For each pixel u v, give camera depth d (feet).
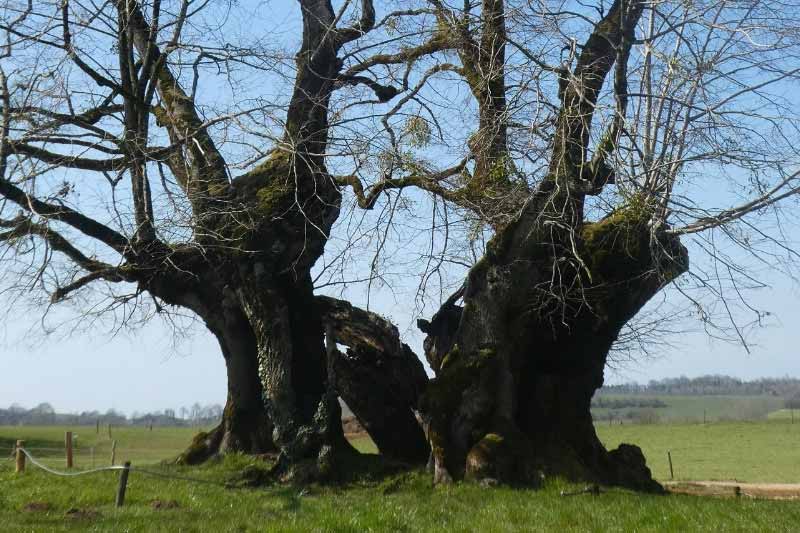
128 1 55.21
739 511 44.93
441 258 57.41
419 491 53.62
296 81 61.16
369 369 64.28
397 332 64.85
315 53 61.11
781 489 90.48
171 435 246.06
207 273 61.26
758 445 205.87
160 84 65.36
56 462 113.39
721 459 166.71
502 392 57.16
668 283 55.36
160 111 65.92
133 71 58.23
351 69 63.36
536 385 59.88
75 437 194.08
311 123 59.82
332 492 53.83
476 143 55.11
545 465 55.16
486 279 58.03
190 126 61.72
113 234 56.70
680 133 50.16
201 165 60.39
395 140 58.49
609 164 49.19
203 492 49.88
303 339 63.10
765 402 382.22
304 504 44.70
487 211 55.01
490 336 57.62
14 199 52.03
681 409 368.89
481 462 53.93
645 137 51.78
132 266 57.72
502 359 57.36
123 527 35.63
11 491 49.03
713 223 50.06
